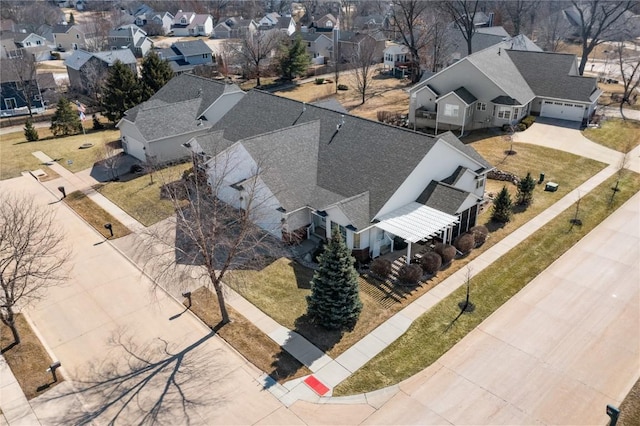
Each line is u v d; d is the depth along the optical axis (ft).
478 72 153.99
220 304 73.67
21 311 79.20
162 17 434.71
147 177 130.41
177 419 58.80
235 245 72.28
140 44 342.23
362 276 85.81
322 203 93.15
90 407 60.80
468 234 92.99
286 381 64.18
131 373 66.03
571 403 59.77
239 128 123.13
